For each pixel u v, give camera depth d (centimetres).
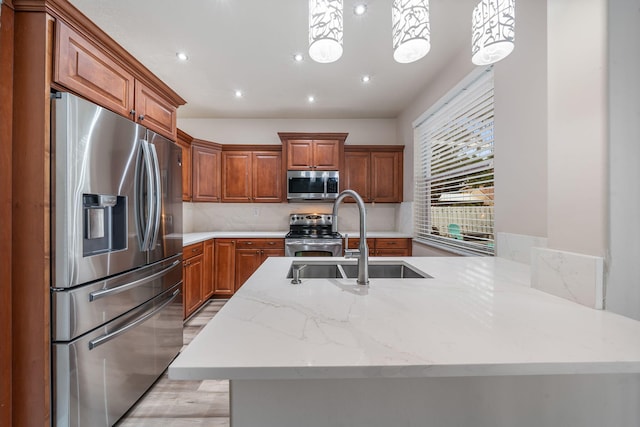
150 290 179
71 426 126
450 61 262
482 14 103
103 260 141
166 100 208
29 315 121
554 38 99
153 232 177
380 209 426
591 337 64
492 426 69
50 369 124
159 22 213
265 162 393
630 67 84
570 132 93
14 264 120
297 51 250
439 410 69
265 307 84
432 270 138
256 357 55
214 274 357
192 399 175
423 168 350
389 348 59
